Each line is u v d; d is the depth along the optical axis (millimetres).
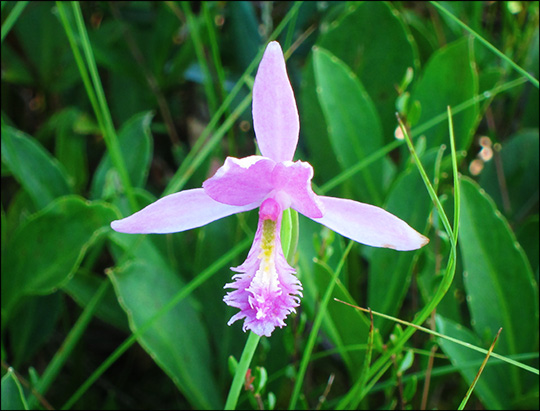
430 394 143
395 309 131
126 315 146
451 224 143
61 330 175
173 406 163
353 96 154
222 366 138
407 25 177
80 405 155
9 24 149
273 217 90
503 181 166
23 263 138
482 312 128
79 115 182
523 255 128
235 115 152
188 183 176
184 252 161
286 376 130
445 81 152
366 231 89
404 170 148
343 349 125
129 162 162
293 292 93
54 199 156
